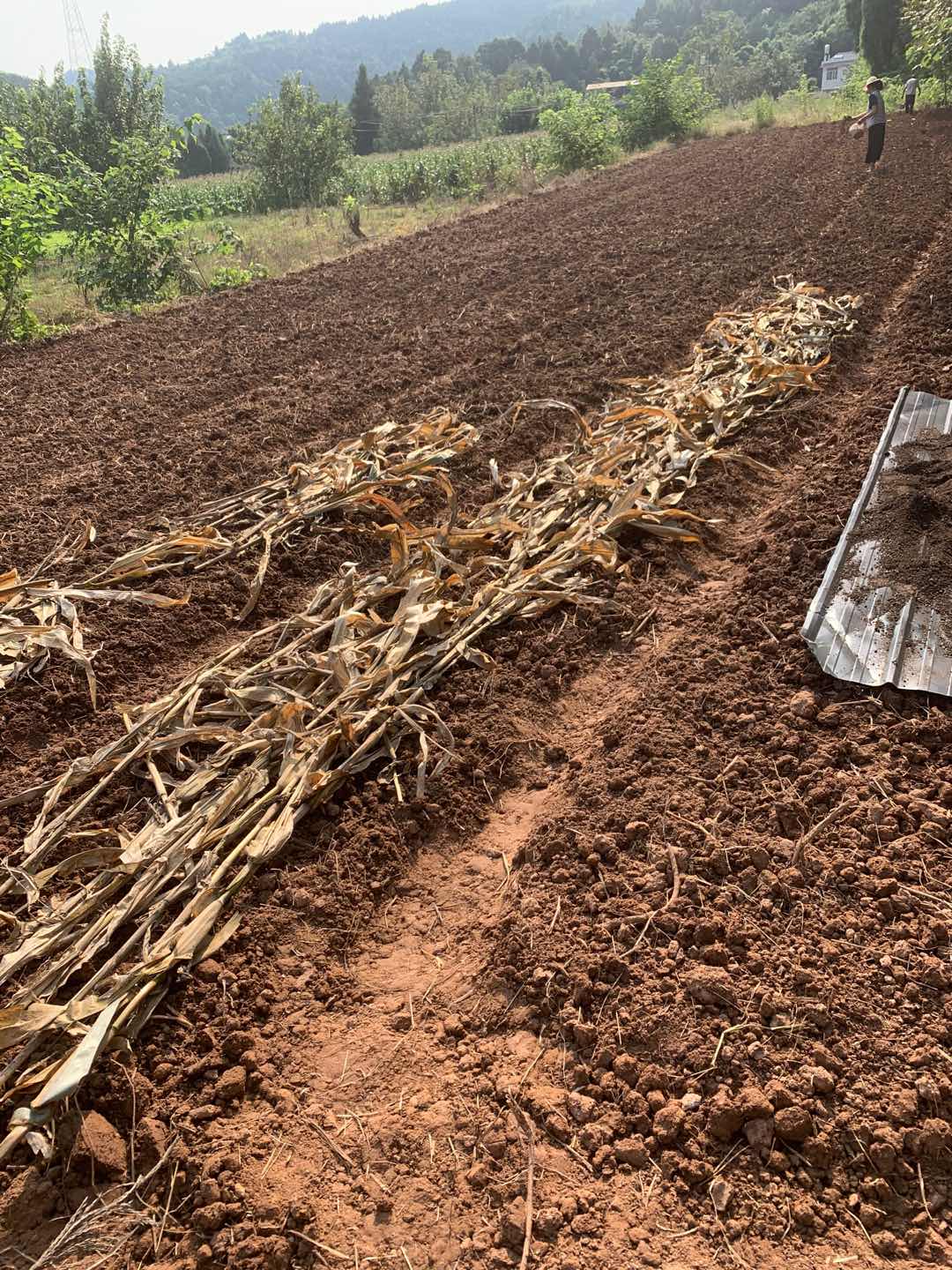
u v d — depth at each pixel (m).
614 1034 2.58
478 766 3.77
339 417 7.17
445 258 12.45
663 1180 2.26
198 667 4.44
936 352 7.43
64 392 8.05
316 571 5.18
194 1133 2.44
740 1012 2.57
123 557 5.02
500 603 4.62
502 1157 2.35
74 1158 2.37
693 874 3.04
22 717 4.02
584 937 2.88
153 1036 2.68
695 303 9.28
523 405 6.76
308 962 2.96
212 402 7.64
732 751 3.61
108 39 20.17
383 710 3.86
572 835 3.29
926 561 4.59
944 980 2.60
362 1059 2.66
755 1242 2.11
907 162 15.42
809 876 3.00
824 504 5.36
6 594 4.71
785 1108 2.33
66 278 14.57
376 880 3.27
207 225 18.97
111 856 3.17
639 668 4.30
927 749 3.53
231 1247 2.18
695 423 6.39
